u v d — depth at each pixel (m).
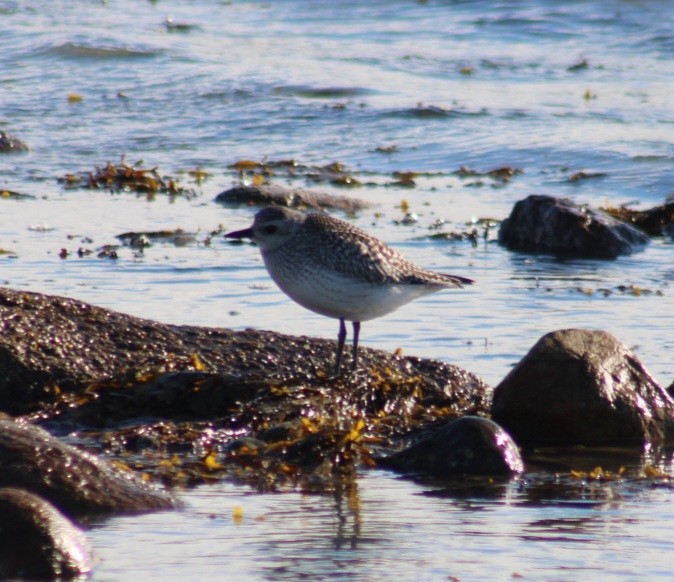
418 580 7.45
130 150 26.36
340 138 27.45
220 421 10.64
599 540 8.23
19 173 24.09
